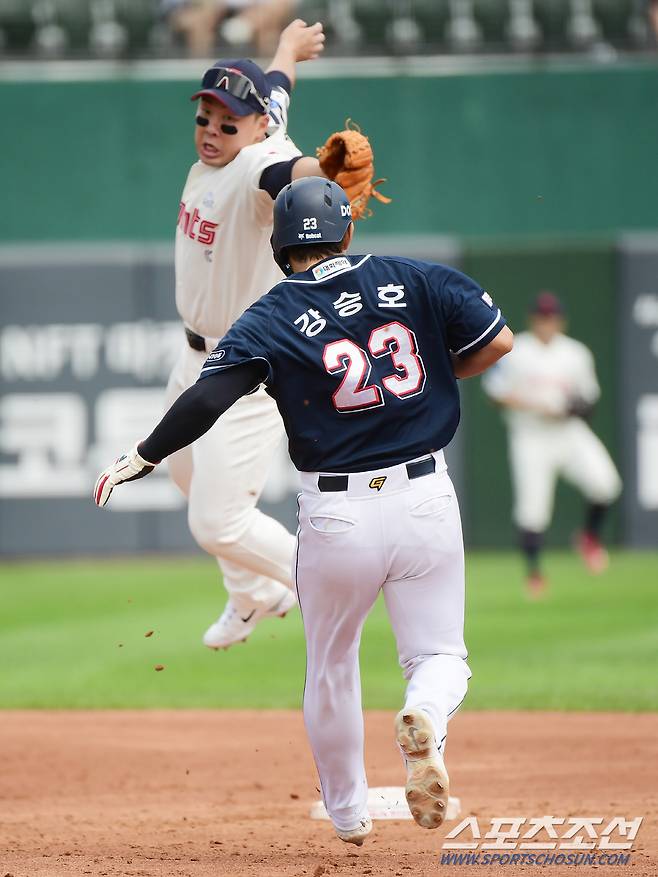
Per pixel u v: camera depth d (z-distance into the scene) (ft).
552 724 76.89
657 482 150.00
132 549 151.02
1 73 162.09
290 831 53.57
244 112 53.42
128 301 151.02
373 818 56.08
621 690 85.92
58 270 151.02
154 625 112.88
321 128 162.09
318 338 41.42
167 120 162.09
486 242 159.12
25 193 162.50
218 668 97.40
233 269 54.75
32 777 65.41
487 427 149.89
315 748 45.42
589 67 161.58
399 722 40.27
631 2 166.50
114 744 73.56
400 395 41.47
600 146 161.89
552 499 152.15
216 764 68.49
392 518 41.34
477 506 150.61
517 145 161.89
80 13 165.99
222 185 53.72
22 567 148.87
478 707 81.97
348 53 163.53
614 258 149.69
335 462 41.29
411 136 162.09
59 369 151.02
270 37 166.61
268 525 58.90
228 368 41.11
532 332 138.51
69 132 162.09
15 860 47.42
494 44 164.96
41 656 101.35
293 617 122.52
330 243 42.93
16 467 151.23
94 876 44.42
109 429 151.12
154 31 166.09
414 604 42.83
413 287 42.24
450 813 54.95
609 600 120.88
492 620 112.88
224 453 57.06
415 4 166.61
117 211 162.30
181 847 50.21
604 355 150.00
